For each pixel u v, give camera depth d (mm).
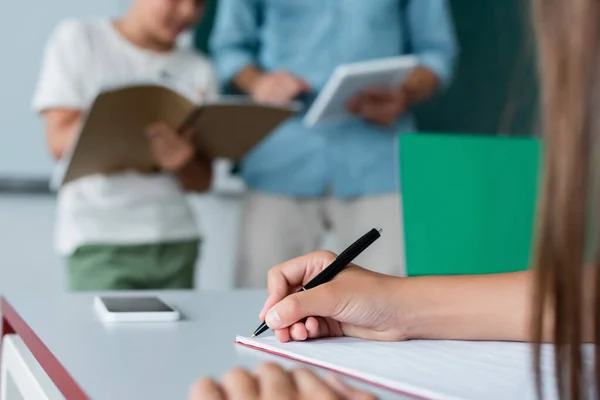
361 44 2314
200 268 2660
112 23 1949
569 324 352
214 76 2074
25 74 2438
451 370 571
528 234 1283
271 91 2191
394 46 2371
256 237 2320
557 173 334
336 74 1957
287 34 2316
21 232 2461
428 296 714
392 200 2330
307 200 2322
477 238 1260
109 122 1607
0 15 2402
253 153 2303
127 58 1923
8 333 913
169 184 1936
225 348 669
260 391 409
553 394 485
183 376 559
